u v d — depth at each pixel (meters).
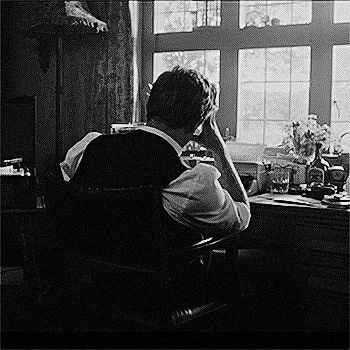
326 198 3.05
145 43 4.67
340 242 2.80
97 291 2.38
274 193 3.54
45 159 4.61
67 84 4.55
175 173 2.15
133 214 2.06
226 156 2.42
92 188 2.14
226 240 2.31
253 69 4.40
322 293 2.85
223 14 4.41
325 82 4.07
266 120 4.36
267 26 4.26
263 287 2.83
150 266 2.10
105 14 4.38
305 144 3.65
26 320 3.14
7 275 3.96
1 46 4.77
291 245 2.98
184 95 2.20
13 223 4.05
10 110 4.20
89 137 2.59
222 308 2.33
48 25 4.18
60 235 2.37
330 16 4.05
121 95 4.37
